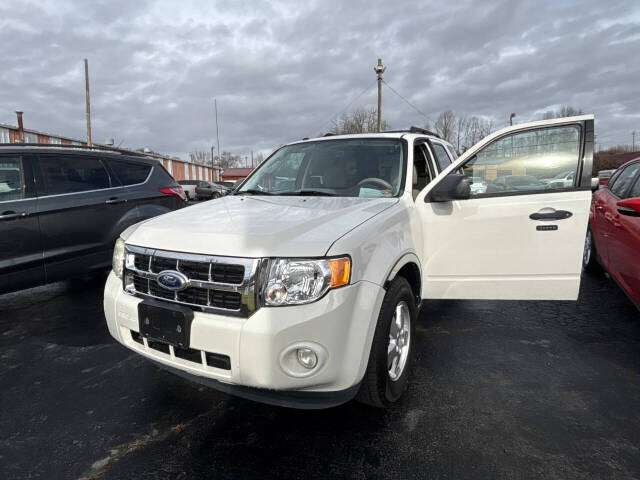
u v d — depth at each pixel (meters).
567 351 3.21
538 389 2.67
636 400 2.53
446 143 4.60
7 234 3.91
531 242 2.75
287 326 1.83
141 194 5.06
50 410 2.51
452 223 2.87
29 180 4.14
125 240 2.40
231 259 1.93
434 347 3.30
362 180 3.09
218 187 25.89
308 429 2.30
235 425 2.35
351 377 1.96
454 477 1.92
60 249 4.29
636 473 1.93
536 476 1.92
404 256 2.44
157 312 2.10
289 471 1.98
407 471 1.96
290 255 1.90
